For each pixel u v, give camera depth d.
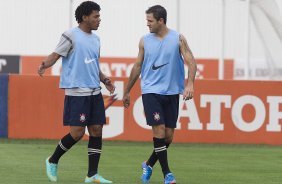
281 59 94.50
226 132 48.88
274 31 94.62
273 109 48.91
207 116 48.72
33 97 48.09
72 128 27.23
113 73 91.94
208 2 100.00
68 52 27.00
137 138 48.59
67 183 27.30
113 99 48.31
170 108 27.92
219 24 100.00
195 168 34.34
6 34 99.62
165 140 28.41
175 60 27.59
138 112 48.50
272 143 49.00
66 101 27.33
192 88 27.16
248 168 34.78
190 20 100.12
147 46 27.61
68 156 38.50
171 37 27.56
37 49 100.06
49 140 48.16
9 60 93.25
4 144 44.94
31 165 33.81
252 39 96.00
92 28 27.14
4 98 48.06
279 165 36.41
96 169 27.75
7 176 29.48
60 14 100.38
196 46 100.19
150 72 27.59
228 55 97.69
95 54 27.25
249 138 48.94
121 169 33.22
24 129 48.16
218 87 48.66
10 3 99.81
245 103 48.84
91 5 26.95
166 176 27.06
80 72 26.95
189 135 48.72
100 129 27.67
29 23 100.00
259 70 95.62
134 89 48.34
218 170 33.66
